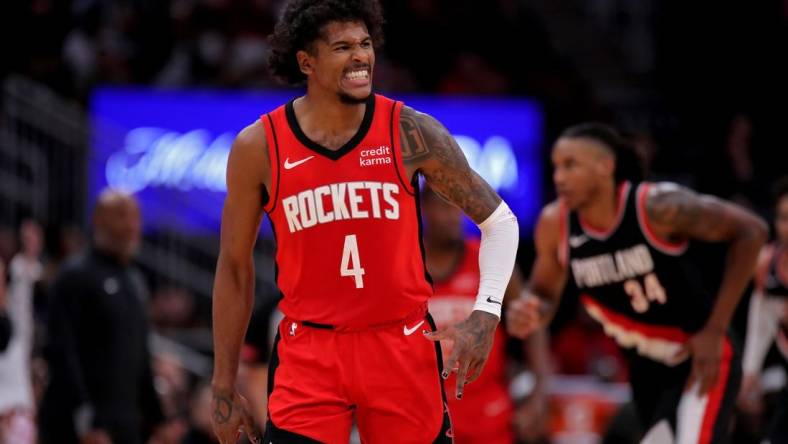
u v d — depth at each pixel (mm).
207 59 25594
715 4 30750
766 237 10891
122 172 21234
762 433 15398
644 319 11219
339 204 7680
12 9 25094
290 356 7953
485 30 29109
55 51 25359
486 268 7922
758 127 29016
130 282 14648
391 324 7852
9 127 20844
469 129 22812
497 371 13742
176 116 21750
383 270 7738
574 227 11305
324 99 7746
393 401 7805
